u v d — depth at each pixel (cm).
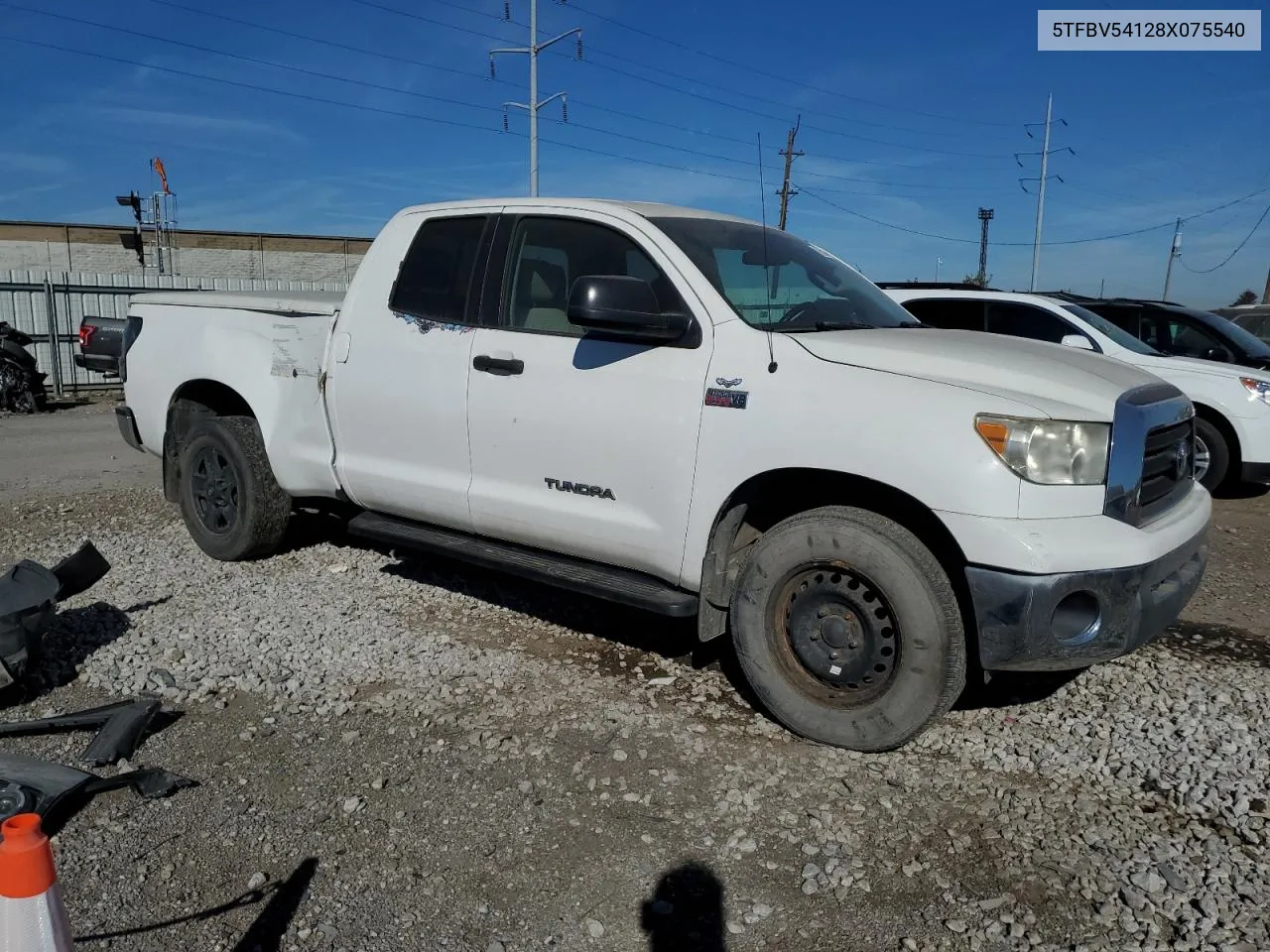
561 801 335
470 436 455
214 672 432
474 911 280
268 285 2202
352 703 406
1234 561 664
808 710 376
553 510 431
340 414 510
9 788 320
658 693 421
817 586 371
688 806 334
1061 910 282
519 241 457
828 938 271
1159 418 369
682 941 270
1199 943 267
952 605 348
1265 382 852
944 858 307
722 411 382
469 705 406
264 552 590
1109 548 335
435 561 596
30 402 1457
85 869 295
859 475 353
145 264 4428
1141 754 371
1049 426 336
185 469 597
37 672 416
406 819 324
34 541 649
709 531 388
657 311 391
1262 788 345
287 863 300
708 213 469
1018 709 410
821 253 505
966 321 962
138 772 338
